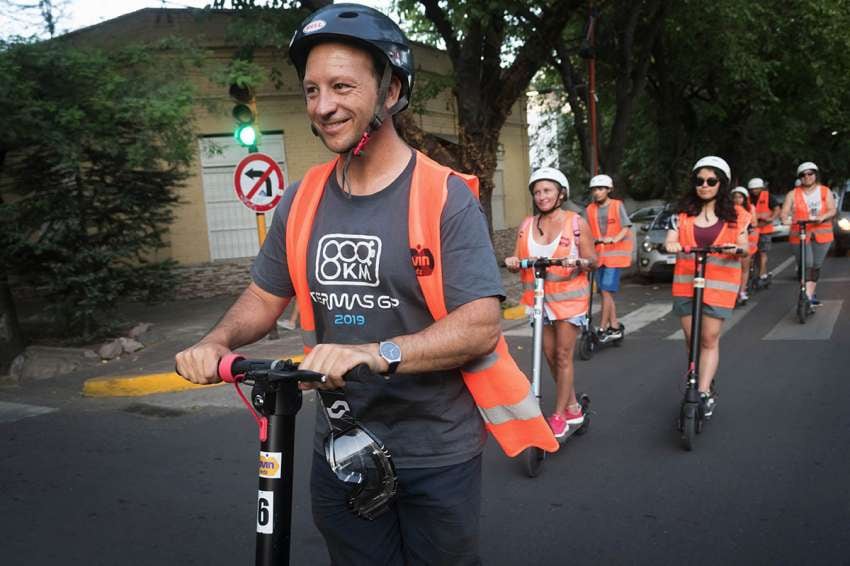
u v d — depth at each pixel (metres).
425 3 10.60
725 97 19.78
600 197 8.30
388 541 1.93
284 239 1.91
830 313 9.69
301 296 1.86
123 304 13.38
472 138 11.12
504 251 20.09
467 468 1.85
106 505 4.32
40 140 8.54
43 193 9.25
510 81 11.16
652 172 23.25
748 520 3.67
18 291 9.86
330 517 1.94
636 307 11.43
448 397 1.82
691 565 3.25
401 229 1.70
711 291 5.04
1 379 8.36
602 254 8.27
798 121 22.16
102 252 9.24
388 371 1.55
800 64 19.45
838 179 30.09
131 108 8.57
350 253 1.74
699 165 5.05
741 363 7.21
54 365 8.48
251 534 3.86
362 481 1.68
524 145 21.34
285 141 14.77
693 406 4.71
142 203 9.81
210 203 14.38
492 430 1.86
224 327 1.84
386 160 1.75
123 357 9.00
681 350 8.03
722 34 16.28
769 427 5.14
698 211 5.10
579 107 15.60
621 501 3.98
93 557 3.63
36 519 4.15
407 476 1.83
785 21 18.00
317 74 1.63
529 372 7.35
